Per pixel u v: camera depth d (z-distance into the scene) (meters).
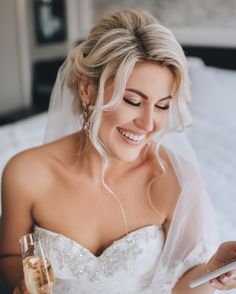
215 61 3.68
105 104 1.13
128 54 1.04
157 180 1.34
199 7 3.62
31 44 4.49
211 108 3.28
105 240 1.31
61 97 1.49
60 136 1.55
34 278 0.97
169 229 1.27
